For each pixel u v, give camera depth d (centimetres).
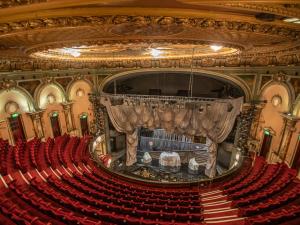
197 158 1552
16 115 1224
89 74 1600
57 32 425
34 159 954
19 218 454
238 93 1380
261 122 1231
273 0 244
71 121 1583
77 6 286
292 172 904
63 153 1185
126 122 1340
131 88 1670
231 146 1430
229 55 1080
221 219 616
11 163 894
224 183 990
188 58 1289
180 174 1452
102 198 713
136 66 1492
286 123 1048
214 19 341
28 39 500
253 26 378
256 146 1265
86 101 1658
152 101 1206
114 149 1748
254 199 684
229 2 259
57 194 670
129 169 1530
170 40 559
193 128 1192
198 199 794
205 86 1505
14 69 1152
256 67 1176
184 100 1120
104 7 298
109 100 1320
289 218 540
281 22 358
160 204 727
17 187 693
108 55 1287
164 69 1438
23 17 307
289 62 987
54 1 247
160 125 1260
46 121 1409
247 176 995
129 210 624
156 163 1588
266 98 1181
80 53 1166
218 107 1107
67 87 1511
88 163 1170
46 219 527
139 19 329
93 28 398
